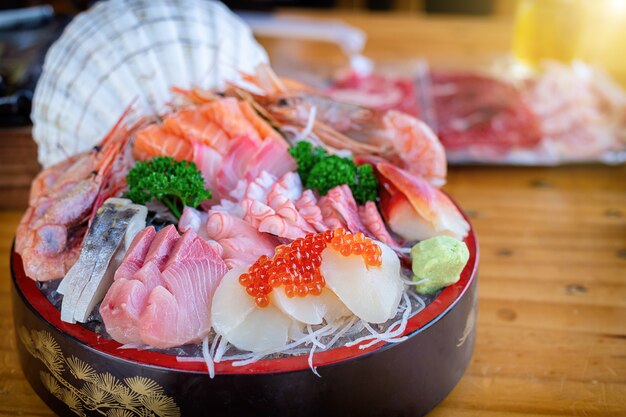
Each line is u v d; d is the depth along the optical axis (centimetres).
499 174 75
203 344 40
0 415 46
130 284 39
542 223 67
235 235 44
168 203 48
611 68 94
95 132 58
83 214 47
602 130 77
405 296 43
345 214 46
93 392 40
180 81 59
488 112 78
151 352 39
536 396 47
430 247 44
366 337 40
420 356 41
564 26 89
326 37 96
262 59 65
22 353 46
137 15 60
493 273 60
